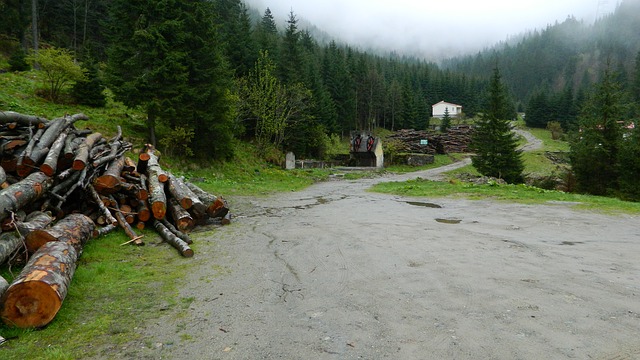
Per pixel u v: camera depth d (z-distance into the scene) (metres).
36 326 3.77
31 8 36.53
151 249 7.07
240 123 33.16
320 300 4.46
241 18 44.00
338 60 69.06
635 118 26.56
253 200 15.11
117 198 8.67
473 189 17.67
